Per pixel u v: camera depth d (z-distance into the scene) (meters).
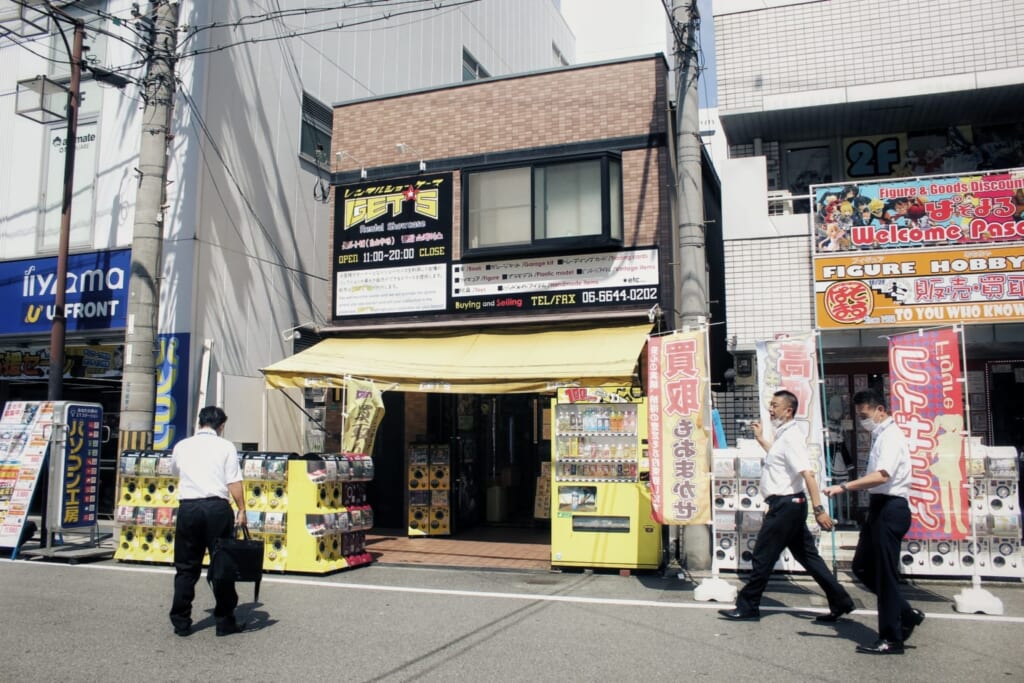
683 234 9.28
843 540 9.92
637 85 11.81
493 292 11.98
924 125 11.61
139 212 10.52
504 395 14.78
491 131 12.50
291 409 13.68
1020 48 10.30
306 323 14.54
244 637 6.17
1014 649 5.80
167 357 11.98
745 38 11.28
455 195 12.43
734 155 12.21
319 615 6.94
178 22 11.91
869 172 11.93
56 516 9.99
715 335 14.86
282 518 9.10
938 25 10.61
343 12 16.06
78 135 13.64
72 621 6.66
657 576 8.94
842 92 10.65
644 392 10.87
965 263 9.48
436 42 19.55
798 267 10.41
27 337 13.69
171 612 6.24
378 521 13.63
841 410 11.27
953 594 7.83
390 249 12.66
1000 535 8.31
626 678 5.12
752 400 11.26
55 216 13.78
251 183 13.34
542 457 14.20
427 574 9.12
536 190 11.84
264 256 13.56
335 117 13.55
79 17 13.80
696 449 8.05
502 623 6.65
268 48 13.93
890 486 5.98
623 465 9.21
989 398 10.88
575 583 8.54
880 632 5.75
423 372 10.45
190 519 6.29
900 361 7.80
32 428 10.26
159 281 10.62
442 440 13.05
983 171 10.50
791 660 5.52
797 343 8.50
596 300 11.52
